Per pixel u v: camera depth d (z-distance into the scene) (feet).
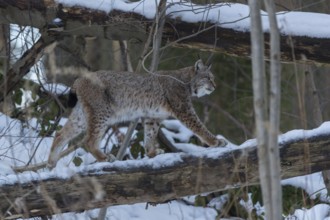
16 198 29.50
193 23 36.83
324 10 43.91
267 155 21.95
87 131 37.24
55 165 37.47
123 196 30.32
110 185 30.07
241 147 30.76
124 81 37.47
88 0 37.86
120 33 38.24
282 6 41.45
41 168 37.04
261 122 21.91
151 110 38.22
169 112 38.68
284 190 41.91
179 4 37.55
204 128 38.83
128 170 30.22
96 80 37.01
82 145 41.78
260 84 21.93
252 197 41.68
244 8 37.32
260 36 22.08
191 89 39.27
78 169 30.32
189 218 42.63
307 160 30.30
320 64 36.65
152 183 30.32
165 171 30.30
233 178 30.48
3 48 43.21
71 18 38.04
